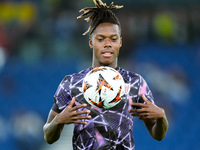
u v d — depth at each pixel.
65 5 56.66
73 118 11.70
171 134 48.69
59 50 54.75
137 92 13.27
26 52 54.25
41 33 55.50
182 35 57.22
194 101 50.88
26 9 56.69
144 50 55.28
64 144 45.84
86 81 12.32
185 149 48.09
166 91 51.00
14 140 47.22
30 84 52.06
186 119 49.53
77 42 54.94
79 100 13.17
